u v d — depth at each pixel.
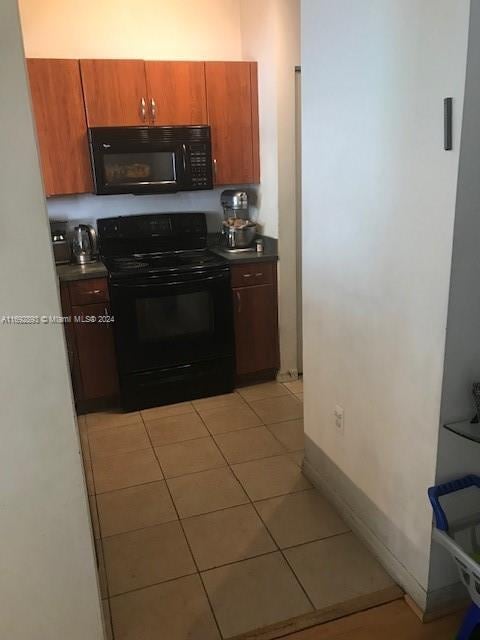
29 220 1.09
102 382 3.31
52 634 1.38
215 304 3.37
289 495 2.44
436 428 1.60
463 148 1.35
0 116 1.03
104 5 3.30
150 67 3.18
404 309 1.67
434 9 1.37
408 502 1.79
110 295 3.16
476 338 1.55
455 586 1.77
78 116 3.11
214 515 2.33
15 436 1.20
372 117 1.68
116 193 3.24
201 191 3.81
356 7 1.68
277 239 3.47
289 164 3.37
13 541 1.27
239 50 3.65
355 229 1.87
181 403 3.45
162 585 1.95
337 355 2.13
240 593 1.90
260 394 3.54
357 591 1.89
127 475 2.65
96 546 2.15
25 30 3.19
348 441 2.15
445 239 1.45
